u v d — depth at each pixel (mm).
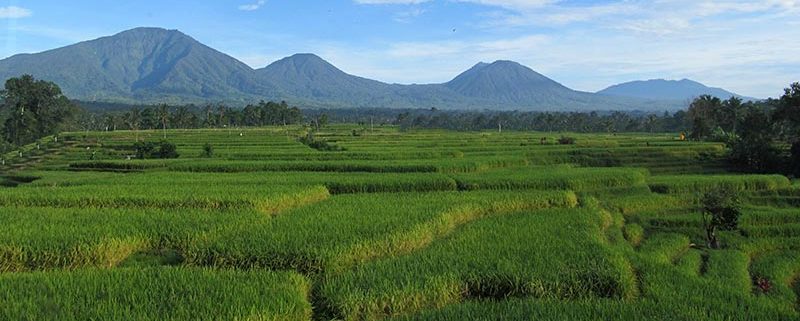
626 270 16797
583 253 18406
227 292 14039
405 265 17141
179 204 26188
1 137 91500
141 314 12492
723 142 77375
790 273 25734
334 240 18953
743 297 15289
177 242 19469
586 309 13727
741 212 33250
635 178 39875
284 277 15570
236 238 19219
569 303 14227
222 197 26875
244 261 17547
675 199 36938
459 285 15812
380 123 185500
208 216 22625
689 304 14430
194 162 47938
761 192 38938
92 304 13117
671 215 33938
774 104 75562
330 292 14953
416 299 14883
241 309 12930
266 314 12922
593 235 21859
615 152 63750
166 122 131250
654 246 28156
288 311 13312
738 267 25453
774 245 29672
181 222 21281
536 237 21188
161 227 20406
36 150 89250
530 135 117688
